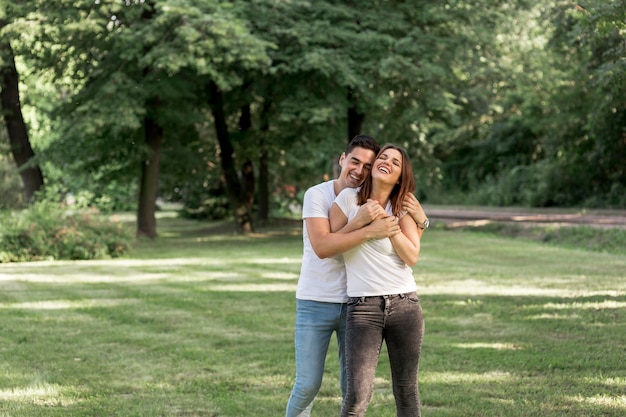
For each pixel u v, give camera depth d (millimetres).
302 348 4520
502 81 29891
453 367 6719
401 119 25781
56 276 14258
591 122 28359
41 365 7059
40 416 5465
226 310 9977
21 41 21906
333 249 4172
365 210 4168
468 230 25281
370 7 23828
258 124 27891
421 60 22000
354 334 4180
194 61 20328
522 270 13859
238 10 22266
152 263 16656
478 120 41469
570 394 5805
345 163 4492
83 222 18734
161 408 5645
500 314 9266
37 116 31422
